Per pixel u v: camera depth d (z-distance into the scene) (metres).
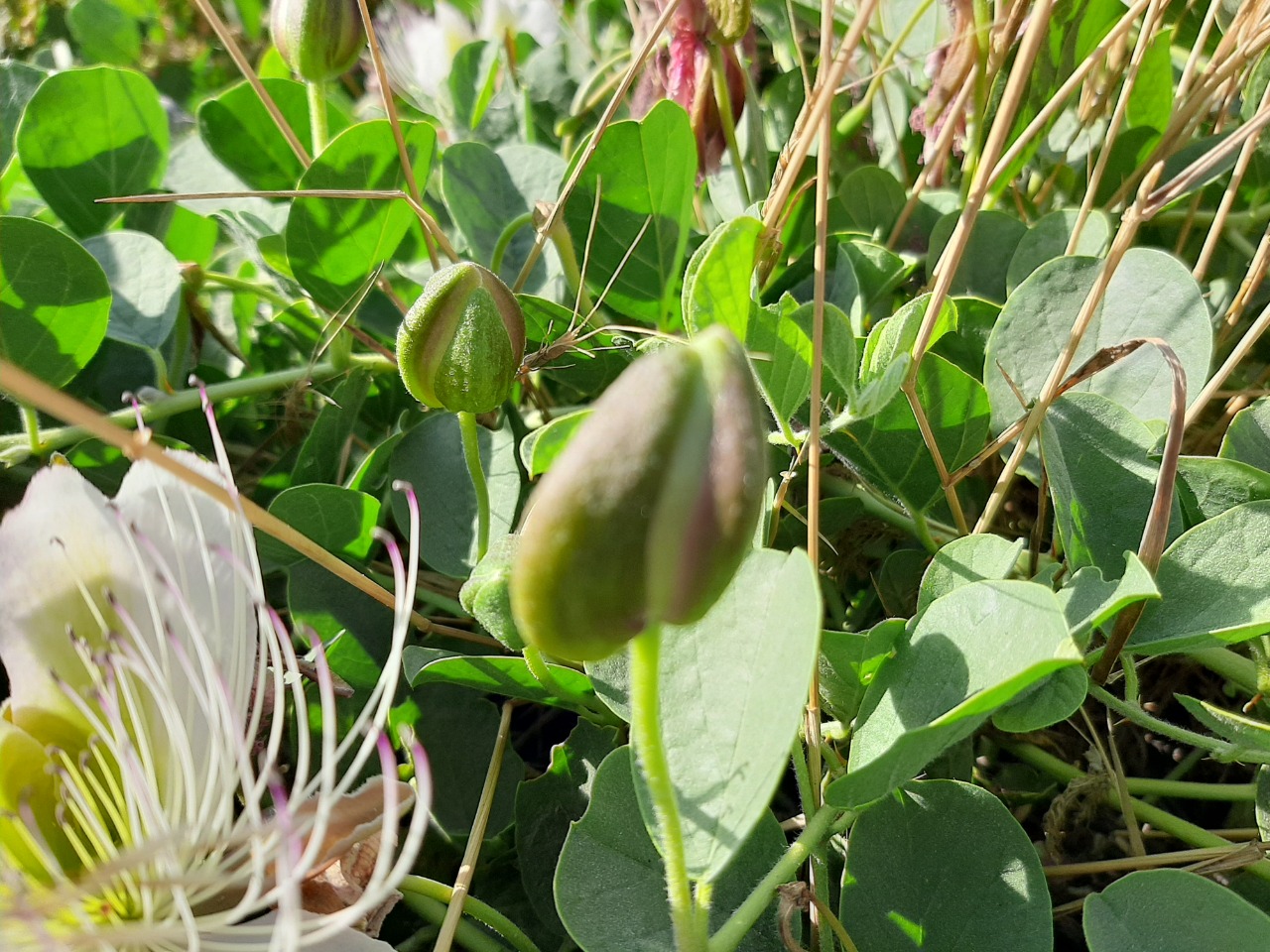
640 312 0.18
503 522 0.16
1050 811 0.14
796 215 0.21
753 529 0.07
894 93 0.24
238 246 0.23
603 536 0.06
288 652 0.10
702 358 0.06
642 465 0.06
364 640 0.15
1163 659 0.16
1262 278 0.17
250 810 0.10
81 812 0.11
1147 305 0.15
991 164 0.13
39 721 0.11
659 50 0.19
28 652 0.11
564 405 0.20
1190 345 0.14
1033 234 0.18
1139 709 0.12
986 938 0.10
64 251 0.16
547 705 0.16
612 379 0.18
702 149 0.19
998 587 0.10
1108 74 0.20
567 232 0.18
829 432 0.14
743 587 0.10
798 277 0.20
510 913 0.14
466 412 0.13
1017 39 0.18
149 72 0.30
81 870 0.11
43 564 0.11
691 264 0.12
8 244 0.16
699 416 0.06
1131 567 0.10
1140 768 0.16
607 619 0.07
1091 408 0.13
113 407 0.20
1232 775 0.16
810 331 0.14
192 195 0.16
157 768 0.11
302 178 0.17
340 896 0.11
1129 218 0.13
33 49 0.31
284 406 0.19
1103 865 0.13
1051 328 0.15
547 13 0.28
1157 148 0.18
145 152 0.21
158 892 0.10
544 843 0.13
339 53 0.18
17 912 0.09
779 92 0.23
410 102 0.27
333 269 0.18
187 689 0.11
